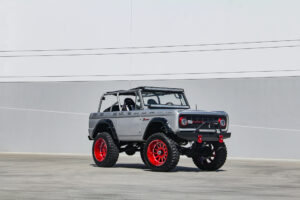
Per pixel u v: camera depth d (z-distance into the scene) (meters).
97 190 5.30
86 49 15.12
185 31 14.30
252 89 13.66
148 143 8.09
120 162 11.02
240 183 6.25
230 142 13.73
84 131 15.02
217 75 13.99
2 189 5.37
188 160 12.34
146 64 14.59
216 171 8.50
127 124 8.70
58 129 15.24
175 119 7.75
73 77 15.21
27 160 11.35
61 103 15.26
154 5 14.59
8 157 12.73
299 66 13.31
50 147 15.28
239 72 13.81
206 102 14.07
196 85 14.16
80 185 5.80
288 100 13.33
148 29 14.61
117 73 14.84
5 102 15.68
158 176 7.11
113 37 14.91
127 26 14.80
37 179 6.53
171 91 9.24
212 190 5.43
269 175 7.69
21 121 15.54
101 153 9.23
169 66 14.41
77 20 15.24
